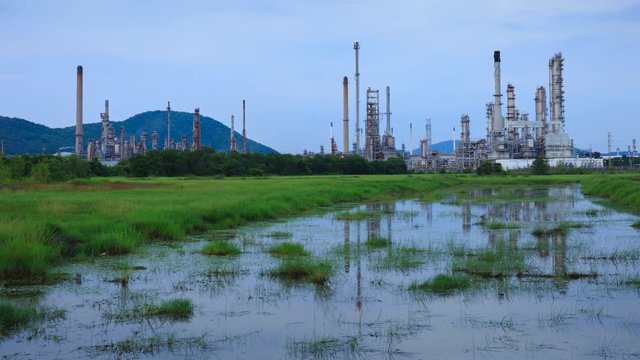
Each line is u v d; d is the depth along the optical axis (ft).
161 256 67.51
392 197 188.96
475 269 57.36
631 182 185.88
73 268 60.08
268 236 86.43
